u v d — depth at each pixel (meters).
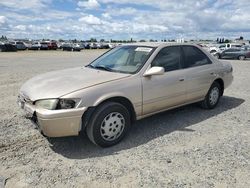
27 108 3.80
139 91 4.22
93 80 3.97
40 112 3.52
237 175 3.24
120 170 3.32
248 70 14.88
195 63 5.45
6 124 4.87
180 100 5.06
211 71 5.69
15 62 19.47
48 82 4.04
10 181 3.07
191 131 4.68
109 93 3.85
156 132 4.61
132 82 4.15
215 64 5.93
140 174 3.24
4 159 3.57
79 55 33.19
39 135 4.39
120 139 4.13
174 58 4.99
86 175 3.21
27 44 51.94
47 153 3.79
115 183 3.05
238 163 3.53
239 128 4.87
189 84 5.14
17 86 8.55
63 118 3.51
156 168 3.38
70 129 3.60
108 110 3.87
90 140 3.95
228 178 3.17
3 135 4.35
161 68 4.23
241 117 5.52
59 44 58.16
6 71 12.92
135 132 4.60
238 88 8.80
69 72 4.60
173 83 4.77
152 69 4.27
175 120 5.26
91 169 3.35
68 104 3.54
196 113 5.75
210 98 5.93
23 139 4.22
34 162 3.52
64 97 3.52
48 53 38.56
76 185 3.01
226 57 27.52
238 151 3.89
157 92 4.51
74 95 3.57
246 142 4.23
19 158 3.62
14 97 6.95
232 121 5.26
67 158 3.64
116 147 4.00
